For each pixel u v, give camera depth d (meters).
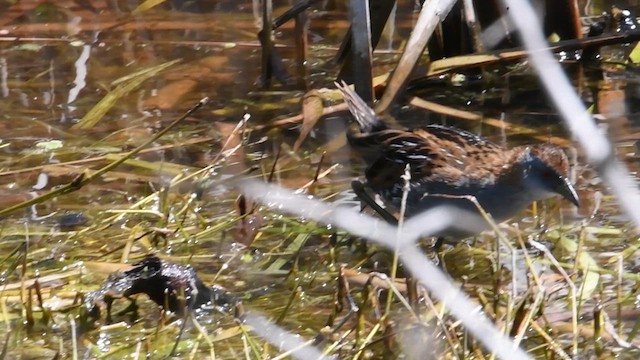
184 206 10.36
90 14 15.60
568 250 9.35
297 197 10.30
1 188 10.92
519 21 12.11
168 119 12.54
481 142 10.09
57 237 9.86
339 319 8.28
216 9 15.70
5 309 8.27
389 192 10.30
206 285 8.88
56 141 11.98
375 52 14.12
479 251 9.59
